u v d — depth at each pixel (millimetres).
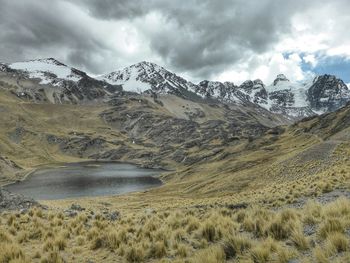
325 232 10367
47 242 14789
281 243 11023
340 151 88125
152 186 199000
